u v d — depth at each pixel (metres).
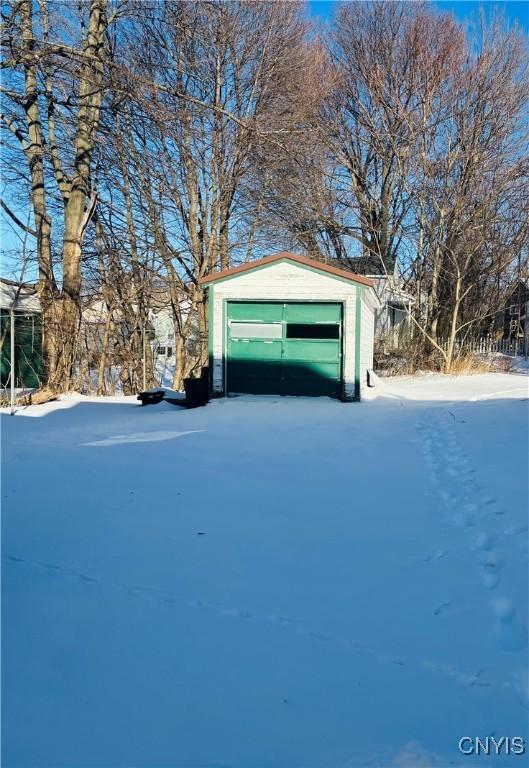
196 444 7.39
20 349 17.91
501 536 4.00
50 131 15.74
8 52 11.42
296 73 18.92
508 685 2.41
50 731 2.08
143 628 2.79
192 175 17.88
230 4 17.33
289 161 19.75
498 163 19.09
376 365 20.81
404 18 21.66
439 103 20.00
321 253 24.00
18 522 4.21
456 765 1.96
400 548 3.89
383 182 24.17
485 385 14.46
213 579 3.36
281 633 2.78
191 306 18.95
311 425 8.92
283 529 4.22
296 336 12.32
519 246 19.47
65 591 3.16
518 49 19.33
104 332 17.33
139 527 4.20
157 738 2.06
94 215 17.08
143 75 16.20
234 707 2.23
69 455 6.57
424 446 7.25
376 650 2.65
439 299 21.17
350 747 2.04
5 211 15.85
